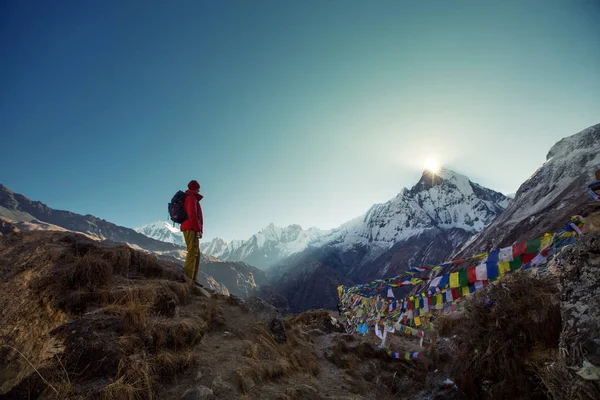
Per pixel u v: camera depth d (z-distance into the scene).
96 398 3.21
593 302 2.99
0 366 3.68
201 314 5.86
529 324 3.95
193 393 3.68
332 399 4.72
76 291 4.91
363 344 7.66
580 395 2.68
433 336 7.69
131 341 4.07
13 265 5.42
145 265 6.96
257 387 4.31
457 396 4.65
